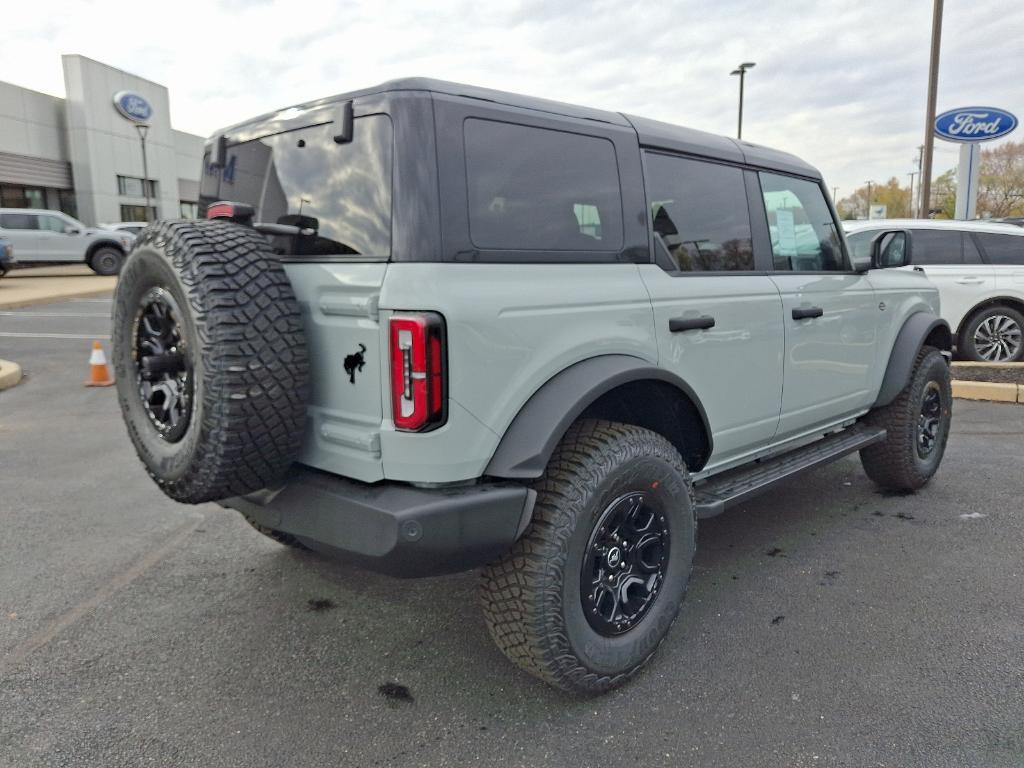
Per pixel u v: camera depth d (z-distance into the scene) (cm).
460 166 240
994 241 901
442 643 314
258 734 255
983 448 600
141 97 3828
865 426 473
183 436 249
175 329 252
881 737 248
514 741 250
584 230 280
